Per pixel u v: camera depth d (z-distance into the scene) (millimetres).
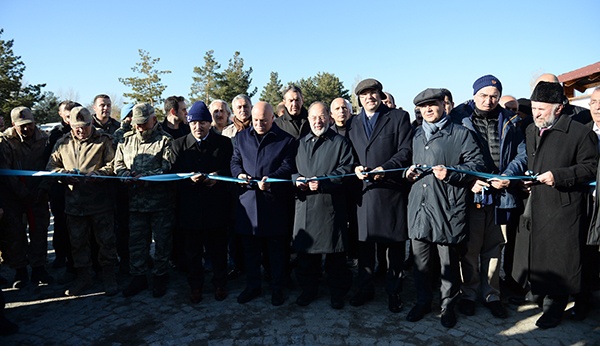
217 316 3805
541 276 3422
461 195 3438
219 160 4238
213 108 5406
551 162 3422
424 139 3670
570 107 4109
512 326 3516
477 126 3832
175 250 5254
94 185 4305
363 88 3908
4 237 4523
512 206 3602
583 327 3479
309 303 4070
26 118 4551
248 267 4180
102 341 3369
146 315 3850
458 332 3416
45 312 3961
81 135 4344
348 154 3918
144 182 4184
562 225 3367
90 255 4488
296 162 4059
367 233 3816
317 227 3816
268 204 3988
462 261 3799
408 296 4254
